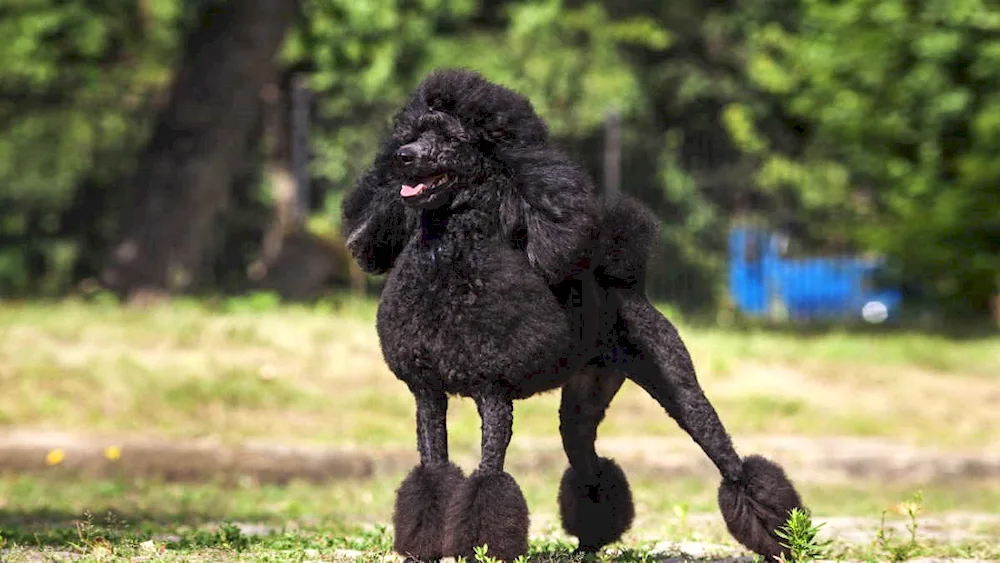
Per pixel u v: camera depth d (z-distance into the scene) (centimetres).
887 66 2344
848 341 2067
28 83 2522
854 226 2542
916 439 1581
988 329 2397
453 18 2622
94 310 1903
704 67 2977
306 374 1648
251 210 2602
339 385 1636
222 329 1764
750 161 2902
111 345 1666
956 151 2408
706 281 2792
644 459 1411
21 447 1346
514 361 658
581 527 816
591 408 791
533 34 2639
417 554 669
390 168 686
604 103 2633
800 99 2480
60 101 2555
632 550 851
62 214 2548
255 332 1767
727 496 757
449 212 662
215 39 2208
